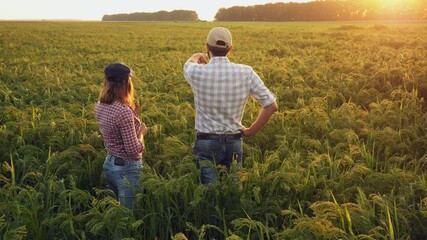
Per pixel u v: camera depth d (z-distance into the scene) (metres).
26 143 7.27
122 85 4.64
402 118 8.07
